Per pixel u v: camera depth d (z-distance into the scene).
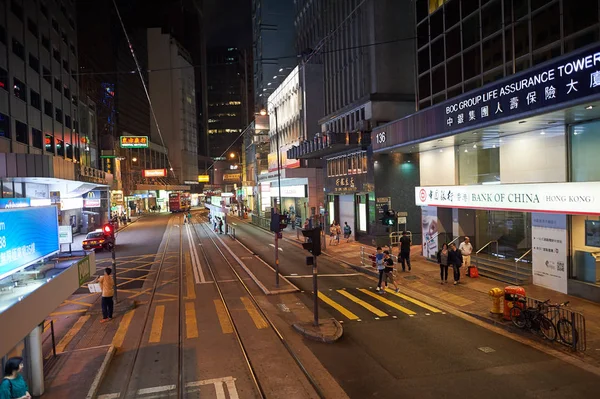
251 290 18.69
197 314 14.96
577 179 15.74
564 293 15.77
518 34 17.14
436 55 23.03
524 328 12.05
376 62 32.53
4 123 30.02
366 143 30.95
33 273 8.77
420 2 24.52
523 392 8.61
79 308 16.50
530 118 14.73
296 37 52.81
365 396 8.60
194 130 133.62
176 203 92.94
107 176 52.00
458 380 9.23
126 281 21.53
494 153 20.58
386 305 15.70
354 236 35.19
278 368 10.09
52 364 10.26
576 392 8.55
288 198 54.53
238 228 51.31
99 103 70.69
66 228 11.55
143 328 13.52
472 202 19.98
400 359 10.48
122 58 96.44
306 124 45.44
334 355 10.84
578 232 15.56
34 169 27.48
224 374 9.79
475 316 13.85
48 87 39.19
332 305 15.84
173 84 120.44
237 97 182.62
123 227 55.91
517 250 19.97
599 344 10.96
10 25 31.34
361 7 34.09
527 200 16.62
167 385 9.27
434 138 20.08
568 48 14.80
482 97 16.64
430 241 24.44
